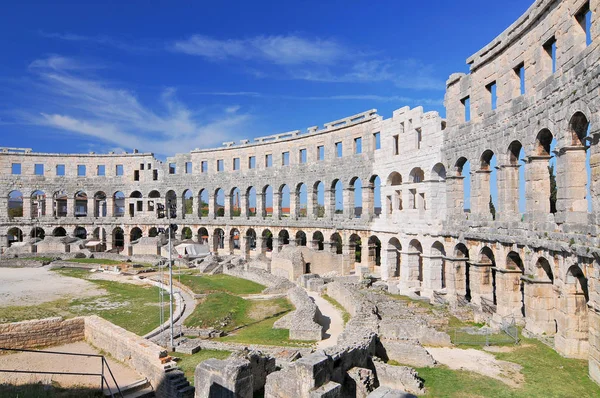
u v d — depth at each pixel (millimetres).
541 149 29781
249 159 84188
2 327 26750
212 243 88375
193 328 34938
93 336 28594
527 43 31078
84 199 116000
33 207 110562
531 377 21875
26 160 96438
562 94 25922
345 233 64562
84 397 19766
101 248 94375
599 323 21078
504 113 34094
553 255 26672
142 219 95438
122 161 98312
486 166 38375
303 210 110000
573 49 24859
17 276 66500
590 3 22828
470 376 22062
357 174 63500
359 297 37875
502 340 27641
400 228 52688
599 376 20828
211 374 19062
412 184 51062
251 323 36656
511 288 33312
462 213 42469
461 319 34031
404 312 33812
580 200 25297
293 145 75875
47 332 28188
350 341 22672
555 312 28266
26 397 18672
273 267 63250
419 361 23781
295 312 34406
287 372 18875
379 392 12180
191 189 92375
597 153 22078
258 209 81688
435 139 46438
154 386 22016
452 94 43219
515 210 33875
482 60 37188
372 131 60781
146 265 75562
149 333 34938
